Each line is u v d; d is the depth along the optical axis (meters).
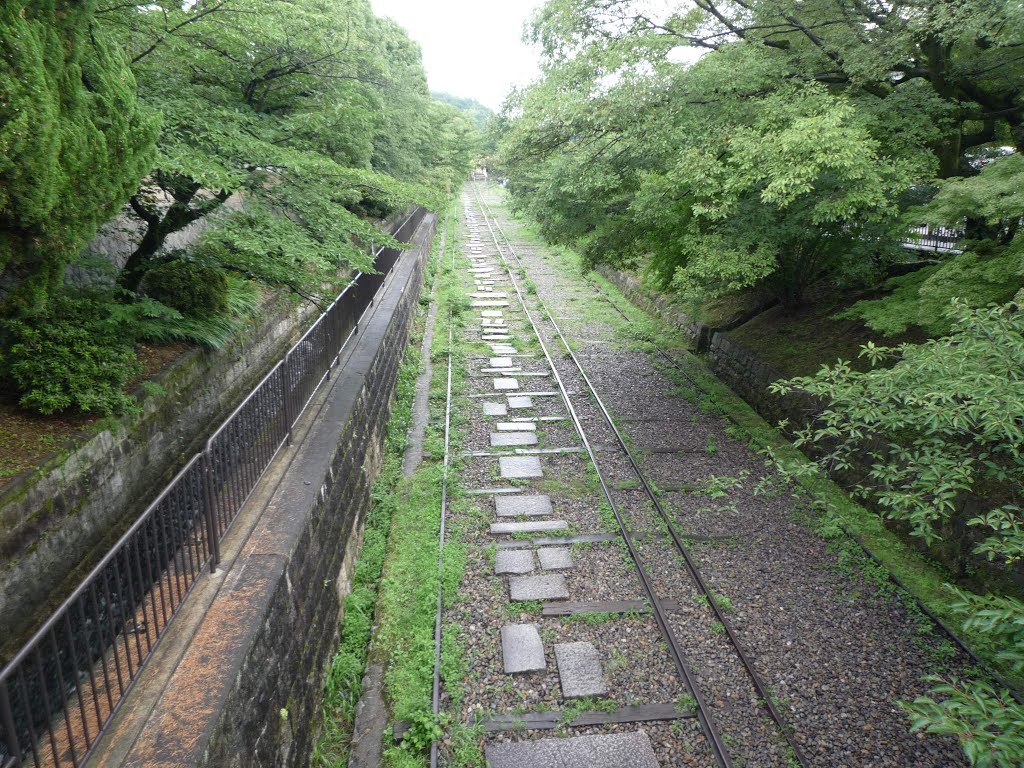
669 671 6.34
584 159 11.91
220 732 3.80
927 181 9.23
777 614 7.15
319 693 6.03
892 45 9.11
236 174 6.36
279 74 7.92
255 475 6.62
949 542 7.95
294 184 7.76
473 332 18.45
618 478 10.20
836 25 10.61
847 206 8.47
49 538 4.32
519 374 14.94
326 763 5.54
